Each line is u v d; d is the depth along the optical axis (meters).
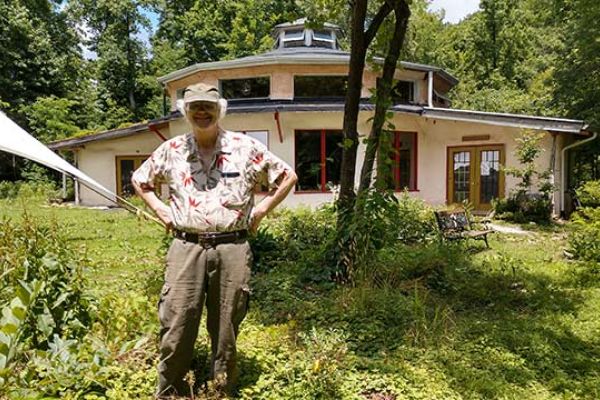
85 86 31.97
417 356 3.81
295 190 15.98
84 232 11.02
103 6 34.62
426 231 8.83
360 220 5.58
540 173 14.08
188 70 17.31
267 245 7.20
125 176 20.48
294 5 32.03
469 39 34.97
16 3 27.77
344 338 3.93
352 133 6.37
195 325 2.87
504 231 11.59
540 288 5.81
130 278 6.36
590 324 4.67
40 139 25.19
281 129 16.08
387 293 4.97
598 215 7.67
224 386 2.90
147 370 3.25
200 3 34.16
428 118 16.42
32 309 3.25
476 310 5.12
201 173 2.87
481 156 15.72
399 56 6.20
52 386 2.77
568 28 19.19
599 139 17.14
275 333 3.97
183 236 2.87
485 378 3.43
